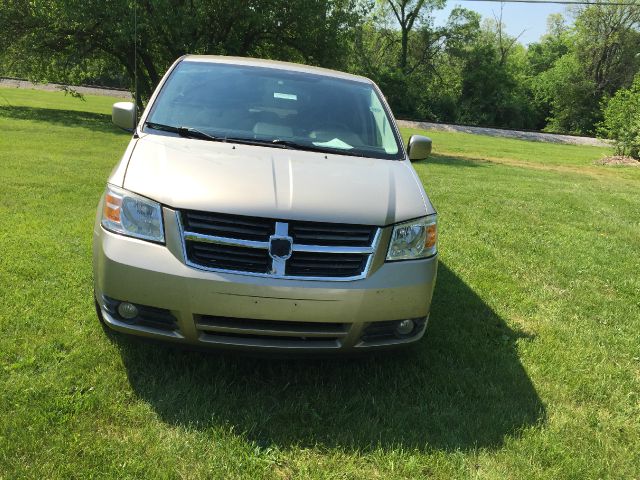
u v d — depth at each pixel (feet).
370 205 10.09
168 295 9.23
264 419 9.45
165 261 9.27
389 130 13.82
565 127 190.39
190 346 9.66
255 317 9.29
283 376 10.93
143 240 9.48
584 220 30.01
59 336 11.54
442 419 10.05
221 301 9.18
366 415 9.94
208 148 11.18
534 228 26.66
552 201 35.78
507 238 24.04
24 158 35.19
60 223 20.07
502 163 71.72
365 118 13.78
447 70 193.06
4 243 17.12
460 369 11.98
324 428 9.48
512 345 13.48
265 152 11.35
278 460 8.61
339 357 10.11
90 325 12.16
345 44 89.04
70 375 10.12
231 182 9.77
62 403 9.28
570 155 98.78
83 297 13.64
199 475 8.05
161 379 10.33
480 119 187.73
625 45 181.16
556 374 12.17
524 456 9.23
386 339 10.30
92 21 76.59
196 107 12.84
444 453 9.12
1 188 25.17
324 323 9.66
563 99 188.85
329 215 9.55
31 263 15.55
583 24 184.03
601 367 12.78
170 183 9.71
